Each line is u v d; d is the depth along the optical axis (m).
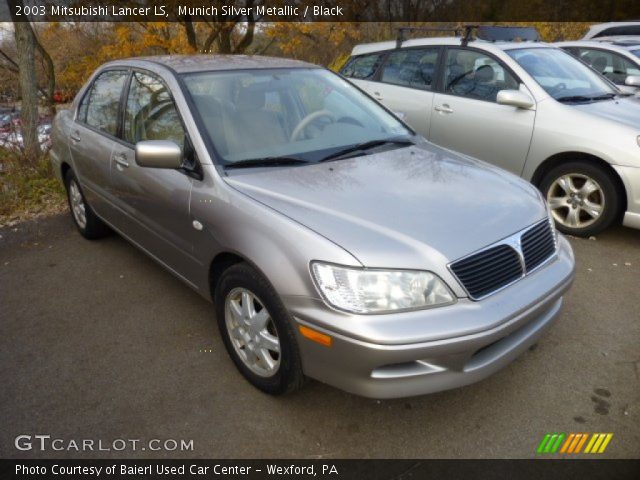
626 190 4.26
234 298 2.74
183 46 9.23
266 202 2.58
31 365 3.02
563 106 4.67
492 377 2.82
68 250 4.62
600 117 4.46
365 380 2.20
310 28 10.49
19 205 5.84
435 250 2.25
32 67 7.36
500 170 3.23
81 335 3.30
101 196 4.10
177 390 2.78
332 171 2.92
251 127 3.16
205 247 2.85
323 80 3.80
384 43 6.53
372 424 2.52
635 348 3.05
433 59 5.80
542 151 4.73
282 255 2.34
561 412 2.57
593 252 4.33
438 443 2.41
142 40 8.98
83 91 4.54
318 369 2.31
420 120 5.77
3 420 2.60
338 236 2.28
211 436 2.47
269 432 2.49
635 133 4.24
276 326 2.44
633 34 9.68
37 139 7.29
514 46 5.38
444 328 2.14
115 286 3.92
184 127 3.06
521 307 2.33
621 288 3.74
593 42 7.88
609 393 2.69
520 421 2.52
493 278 2.35
